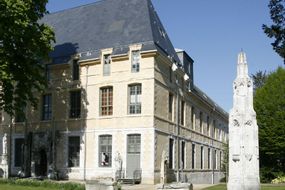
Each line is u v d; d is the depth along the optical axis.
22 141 41.94
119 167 35.38
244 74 21.38
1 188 23.27
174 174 38.97
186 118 44.12
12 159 42.12
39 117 41.03
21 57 31.72
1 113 43.91
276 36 19.78
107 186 20.53
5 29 28.84
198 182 47.50
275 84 44.12
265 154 41.16
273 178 39.47
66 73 39.94
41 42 31.64
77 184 25.00
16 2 29.00
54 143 39.31
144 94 35.53
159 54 36.00
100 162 36.69
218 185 30.25
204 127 52.56
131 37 37.56
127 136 35.81
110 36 39.03
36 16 31.75
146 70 35.72
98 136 37.12
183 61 44.38
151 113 35.03
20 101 32.50
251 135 20.81
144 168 34.47
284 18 19.70
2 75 29.16
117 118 36.41
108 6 42.84
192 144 46.09
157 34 38.66
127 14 40.34
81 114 38.38
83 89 38.59
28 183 26.62
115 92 36.84
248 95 21.17
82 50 39.66
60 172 38.44
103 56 37.97
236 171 20.78
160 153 35.84
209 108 55.69
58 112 39.88
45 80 34.47
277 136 40.78
